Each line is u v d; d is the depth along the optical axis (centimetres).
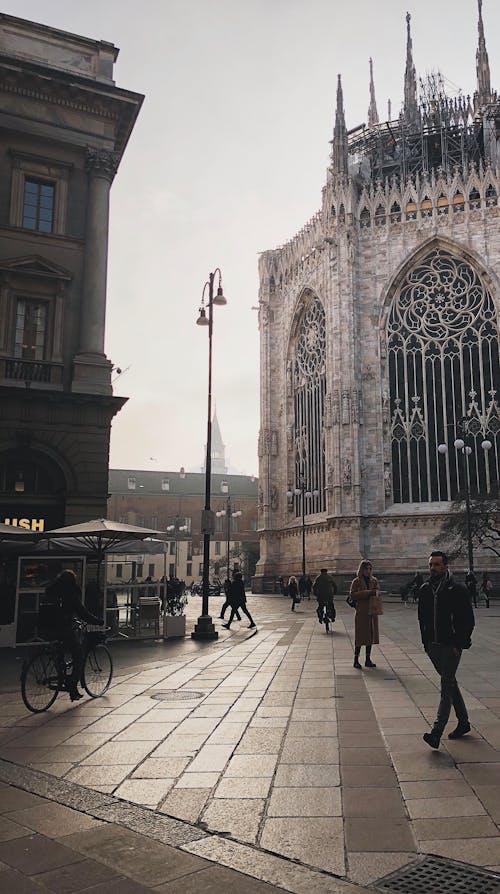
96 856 516
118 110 2986
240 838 549
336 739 845
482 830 552
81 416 2652
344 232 5491
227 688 1202
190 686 1227
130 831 565
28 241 2788
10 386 2547
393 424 5316
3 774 724
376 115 7381
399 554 4997
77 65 2972
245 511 11644
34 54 2897
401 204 5522
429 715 966
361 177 5888
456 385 5234
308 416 6066
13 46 2872
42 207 2875
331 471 5238
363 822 576
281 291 6625
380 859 506
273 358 6638
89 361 2733
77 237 2866
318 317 6019
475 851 514
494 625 2436
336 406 5244
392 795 638
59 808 620
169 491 11450
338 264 5472
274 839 546
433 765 726
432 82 6681
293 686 1216
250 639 2020
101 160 2936
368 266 5538
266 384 6550
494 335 5175
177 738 861
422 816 585
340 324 5356
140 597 2347
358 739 844
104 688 1173
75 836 555
